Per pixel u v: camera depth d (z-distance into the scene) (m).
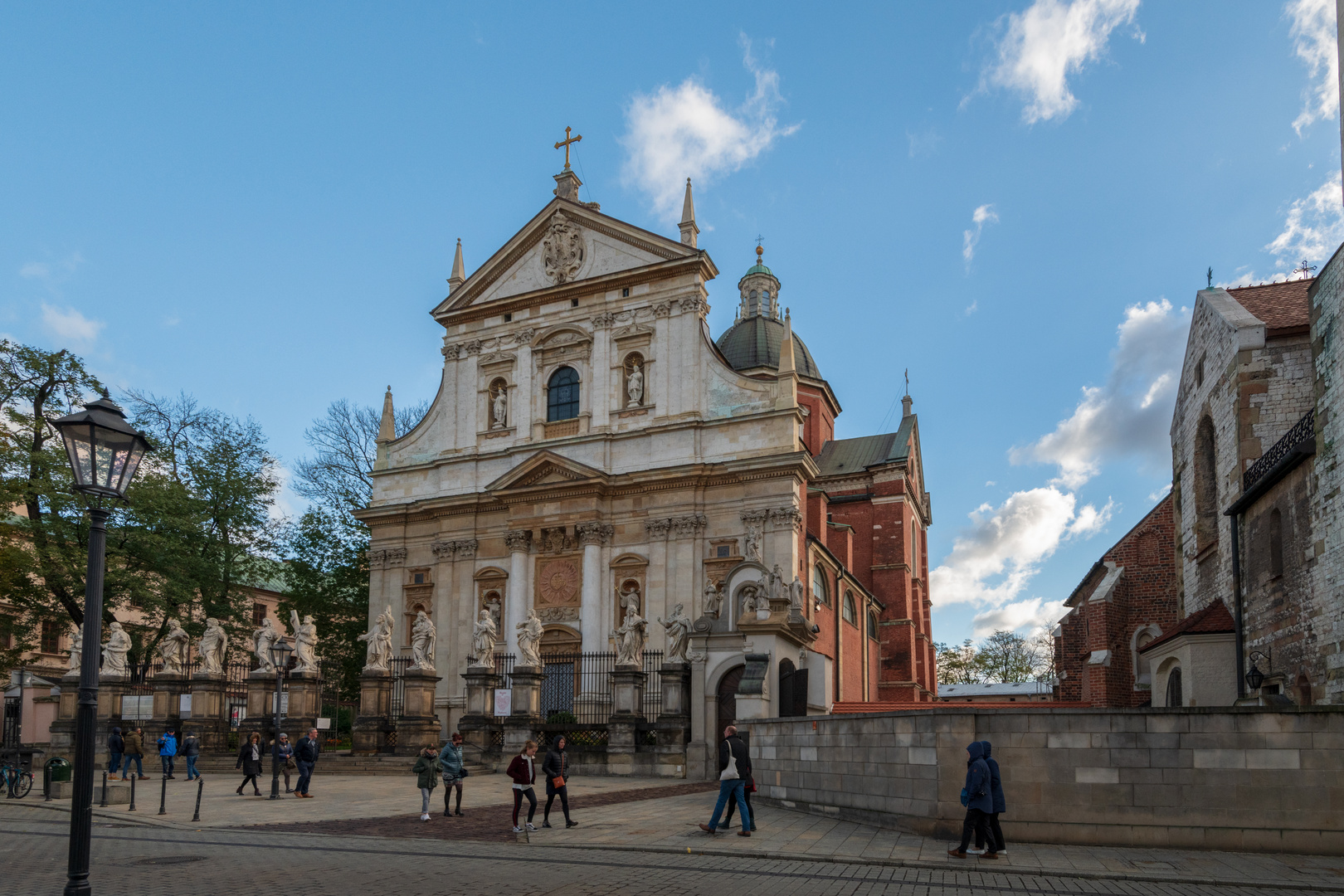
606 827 18.09
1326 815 14.55
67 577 42.00
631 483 41.97
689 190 44.53
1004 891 12.11
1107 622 38.28
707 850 15.22
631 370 44.44
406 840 17.25
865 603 56.75
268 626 37.62
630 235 44.91
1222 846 14.84
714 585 35.50
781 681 26.92
